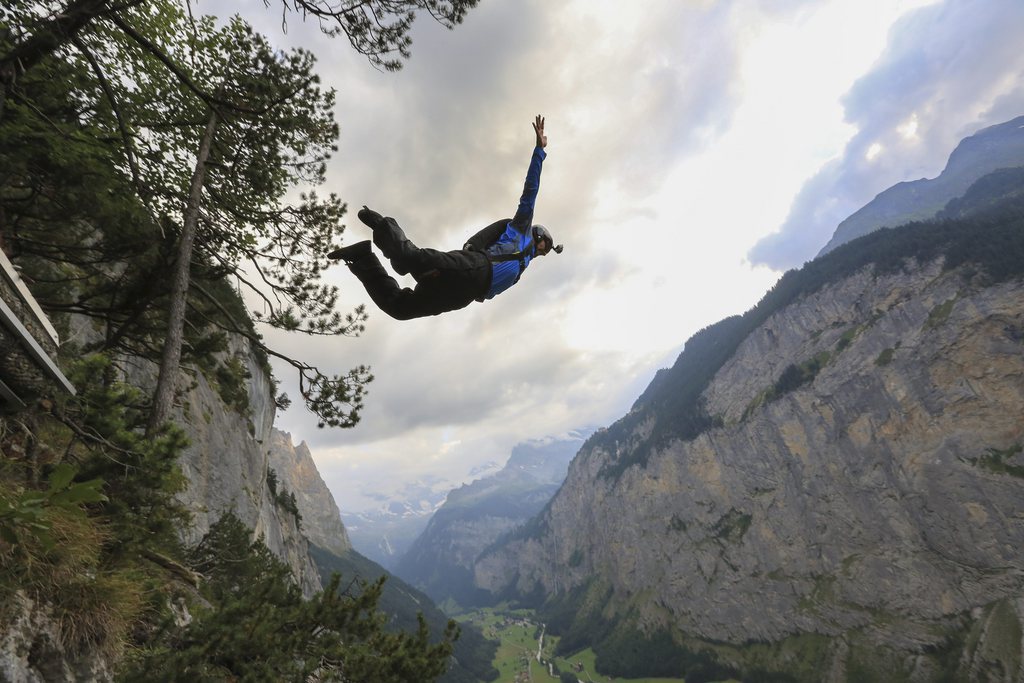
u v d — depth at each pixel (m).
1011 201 194.50
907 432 137.25
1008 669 102.38
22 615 4.73
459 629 10.01
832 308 175.88
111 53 11.80
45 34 7.50
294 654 8.52
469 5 8.79
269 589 9.13
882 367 146.88
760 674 138.62
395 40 9.05
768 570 155.75
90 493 2.81
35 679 4.73
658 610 186.62
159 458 7.31
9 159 9.23
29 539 4.83
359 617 9.39
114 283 12.29
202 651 7.25
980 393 128.12
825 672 127.62
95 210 10.60
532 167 4.69
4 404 5.09
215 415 36.91
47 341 4.93
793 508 156.12
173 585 10.18
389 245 3.69
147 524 7.35
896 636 123.19
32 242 11.30
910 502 132.50
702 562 174.38
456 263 3.98
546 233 4.79
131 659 6.56
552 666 197.25
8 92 8.89
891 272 162.38
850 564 139.00
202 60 12.33
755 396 183.75
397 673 8.92
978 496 121.19
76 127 10.39
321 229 13.63
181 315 10.85
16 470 6.26
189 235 11.23
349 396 14.09
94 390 7.01
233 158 12.62
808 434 158.38
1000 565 116.12
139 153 11.24
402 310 4.14
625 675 171.50
